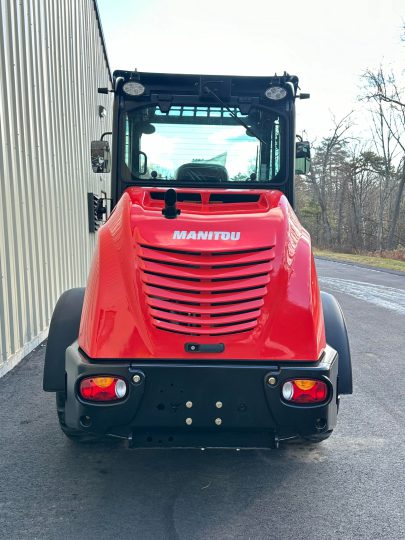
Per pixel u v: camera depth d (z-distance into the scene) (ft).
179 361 9.61
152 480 11.15
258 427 9.71
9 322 17.92
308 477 11.40
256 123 13.67
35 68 21.75
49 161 23.72
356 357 21.15
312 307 10.07
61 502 10.17
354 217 159.43
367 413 15.12
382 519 9.84
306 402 9.55
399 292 41.04
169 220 10.63
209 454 12.46
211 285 9.94
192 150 13.67
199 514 9.89
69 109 28.30
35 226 21.21
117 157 13.58
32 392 15.98
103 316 9.79
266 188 13.70
